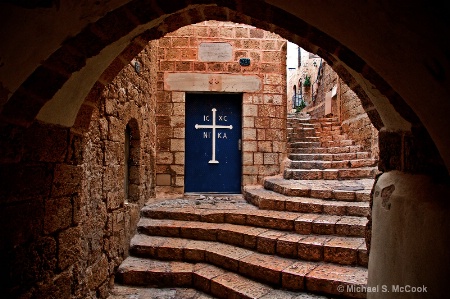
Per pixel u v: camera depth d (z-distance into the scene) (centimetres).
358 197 429
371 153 608
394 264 154
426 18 99
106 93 323
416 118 143
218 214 453
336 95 894
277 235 374
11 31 124
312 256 334
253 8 162
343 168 593
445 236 113
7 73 134
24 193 160
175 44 627
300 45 210
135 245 404
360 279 285
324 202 428
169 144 623
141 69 466
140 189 470
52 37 142
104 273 321
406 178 157
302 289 298
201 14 209
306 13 148
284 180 583
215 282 328
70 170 200
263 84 642
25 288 162
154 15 163
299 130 802
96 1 141
